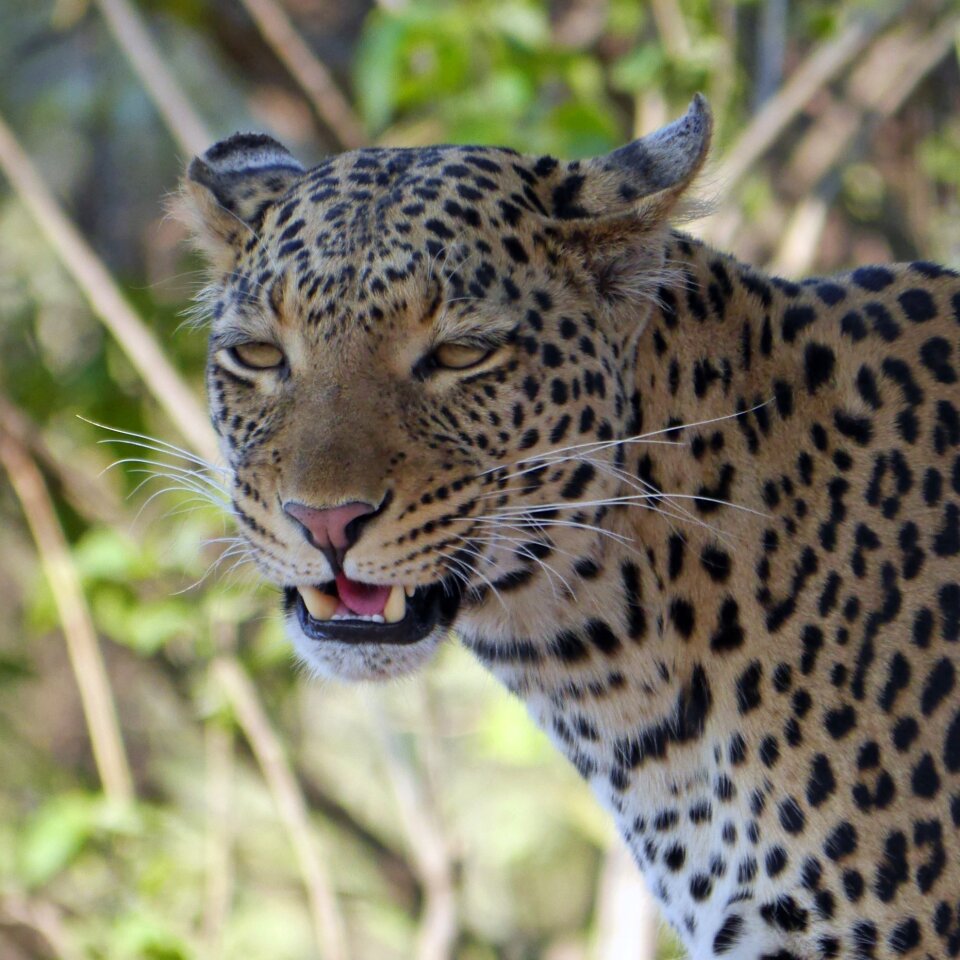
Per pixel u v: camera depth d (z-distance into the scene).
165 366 14.19
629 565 8.13
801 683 8.01
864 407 8.27
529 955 19.23
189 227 8.50
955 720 7.96
